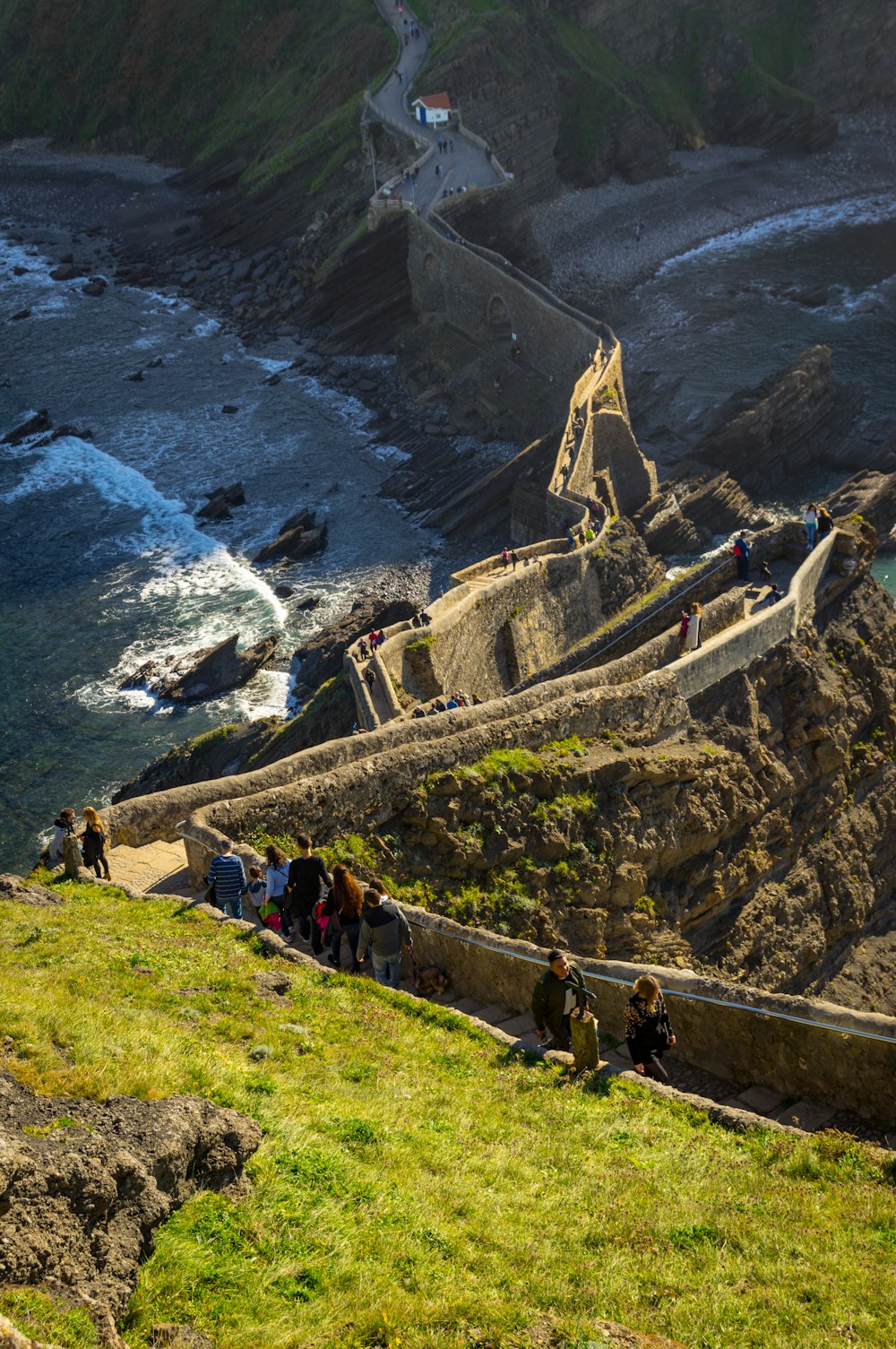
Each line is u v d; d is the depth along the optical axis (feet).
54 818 204.85
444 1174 42.65
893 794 140.56
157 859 78.38
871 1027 54.44
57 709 233.55
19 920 61.62
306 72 540.52
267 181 490.08
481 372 361.71
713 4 572.10
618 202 499.92
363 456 335.47
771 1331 34.88
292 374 384.88
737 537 142.00
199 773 191.83
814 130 550.77
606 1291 36.37
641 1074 54.70
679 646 118.42
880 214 488.02
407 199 410.72
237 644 251.39
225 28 573.74
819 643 135.85
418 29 522.47
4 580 279.08
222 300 442.09
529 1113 49.24
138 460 334.03
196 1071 43.96
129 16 594.24
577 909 91.61
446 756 89.81
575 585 206.90
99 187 563.48
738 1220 41.57
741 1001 58.13
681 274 440.45
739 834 113.80
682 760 103.40
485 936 63.98
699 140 551.59
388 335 398.62
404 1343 32.12
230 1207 36.52
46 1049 42.32
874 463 310.65
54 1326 28.78
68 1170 32.76
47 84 609.83
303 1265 34.99
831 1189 44.98
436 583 274.98
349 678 152.76
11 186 571.28
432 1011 58.49
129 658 248.73
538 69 501.56
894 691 144.66
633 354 379.76
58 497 315.17
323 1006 56.54
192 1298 33.01
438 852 86.28
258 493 316.19
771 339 382.83
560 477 258.98
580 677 107.65
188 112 577.02
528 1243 38.63
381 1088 48.80
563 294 424.87
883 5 568.41
